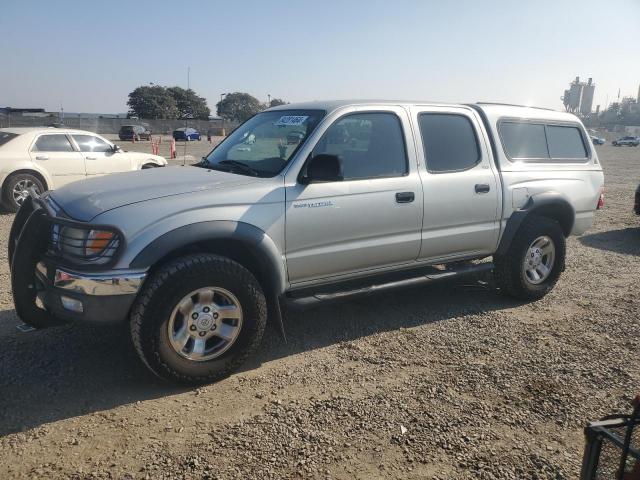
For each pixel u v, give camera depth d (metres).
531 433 3.31
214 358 3.81
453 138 5.15
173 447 3.08
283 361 4.23
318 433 3.25
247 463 2.95
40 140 10.85
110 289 3.44
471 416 3.47
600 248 8.49
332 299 4.38
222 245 3.99
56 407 3.47
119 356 4.21
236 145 4.95
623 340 4.77
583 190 6.02
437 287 6.17
